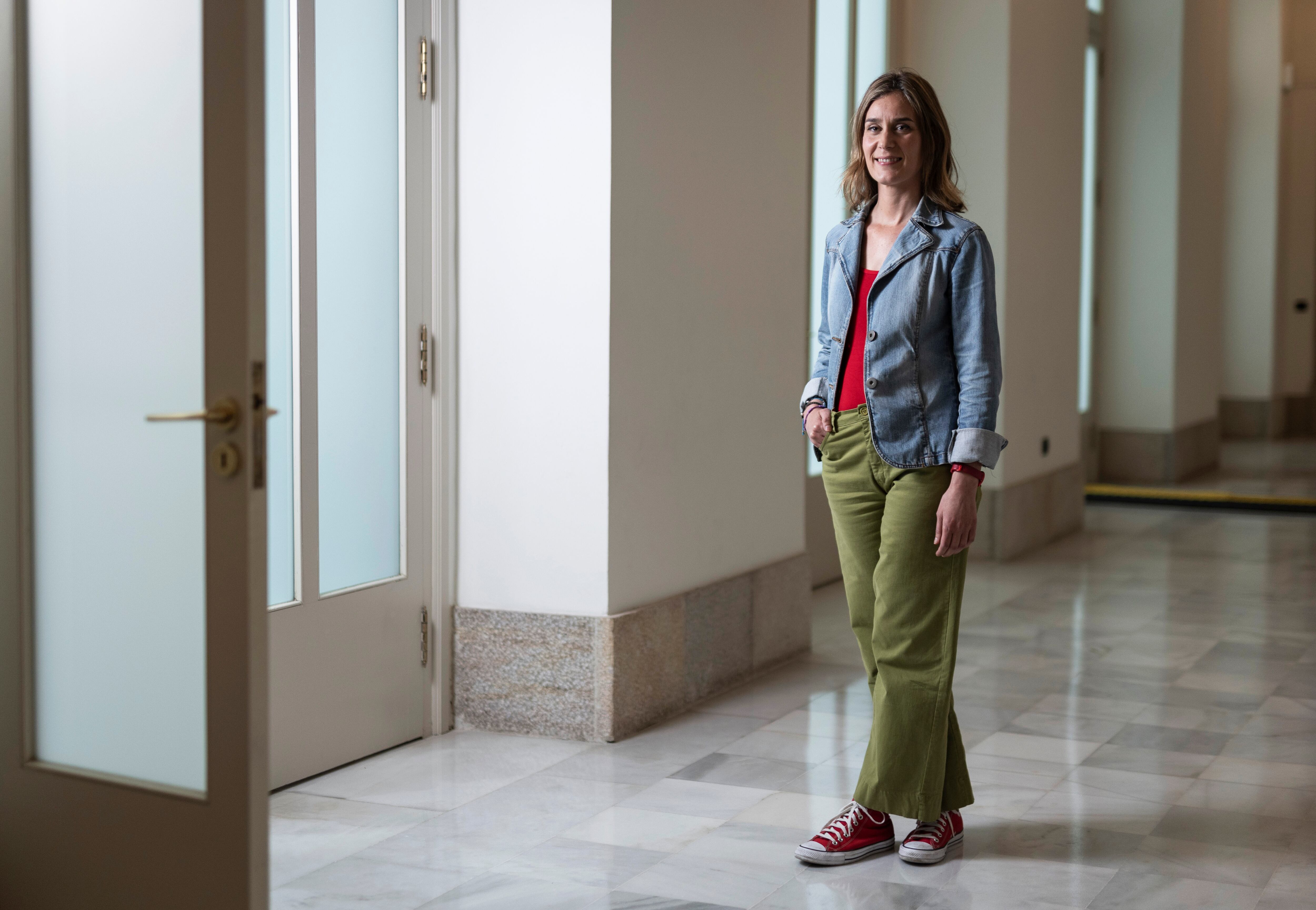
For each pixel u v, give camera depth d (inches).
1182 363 377.1
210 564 83.0
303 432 125.6
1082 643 191.5
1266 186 487.5
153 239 87.4
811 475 234.2
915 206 107.3
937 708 106.5
